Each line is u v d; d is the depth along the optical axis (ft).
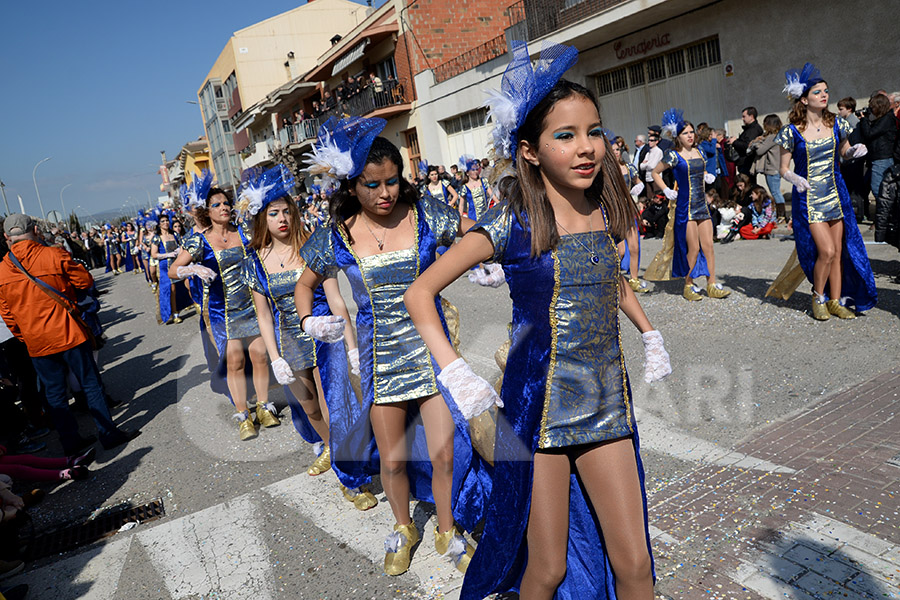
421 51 61.82
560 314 5.56
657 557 8.06
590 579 6.22
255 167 10.71
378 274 7.93
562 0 43.16
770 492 9.02
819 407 11.21
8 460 14.02
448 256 5.55
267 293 10.56
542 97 5.25
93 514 12.28
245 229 10.77
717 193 32.73
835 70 31.99
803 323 15.76
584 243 5.58
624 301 6.44
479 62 54.95
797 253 16.78
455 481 8.02
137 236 67.31
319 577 8.93
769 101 35.27
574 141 5.24
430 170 39.93
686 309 18.54
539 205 5.46
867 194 26.91
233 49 103.50
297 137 54.49
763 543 8.01
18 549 11.08
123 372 24.29
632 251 22.18
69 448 15.56
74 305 15.65
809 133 15.55
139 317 38.47
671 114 19.11
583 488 6.15
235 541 10.23
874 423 10.39
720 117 38.73
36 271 15.12
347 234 8.13
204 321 13.21
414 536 8.93
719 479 9.57
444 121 60.64
